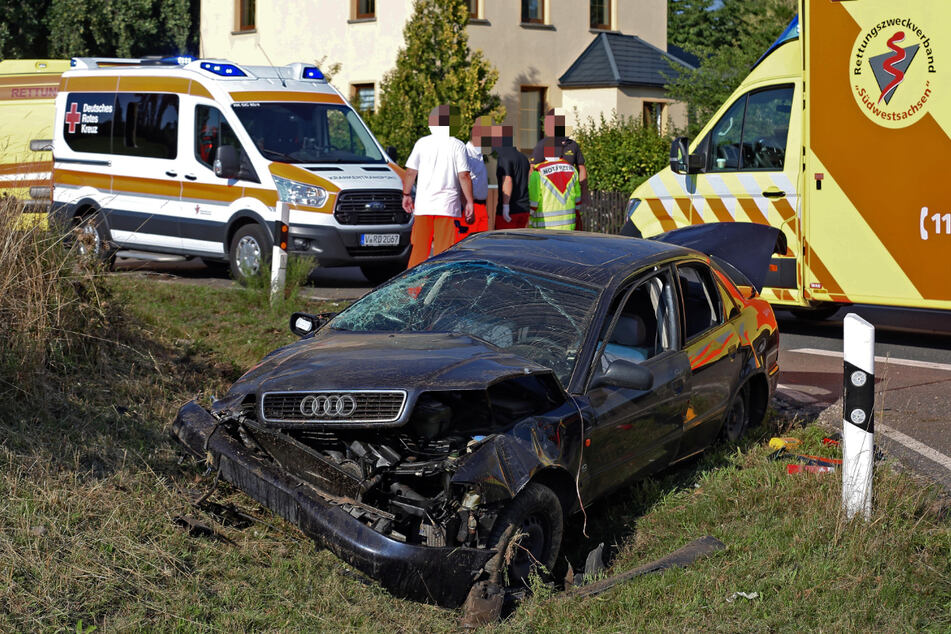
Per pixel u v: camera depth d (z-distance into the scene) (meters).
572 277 5.62
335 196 12.47
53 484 4.86
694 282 6.35
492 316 5.50
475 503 4.31
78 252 7.00
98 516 4.70
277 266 10.77
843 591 4.55
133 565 4.38
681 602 4.47
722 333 6.34
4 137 14.37
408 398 4.37
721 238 7.64
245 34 29.69
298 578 4.55
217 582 4.45
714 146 11.09
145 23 32.41
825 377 9.07
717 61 21.14
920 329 11.53
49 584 4.09
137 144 13.71
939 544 4.99
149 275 13.99
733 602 4.47
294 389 4.55
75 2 31.72
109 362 6.80
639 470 5.50
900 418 7.57
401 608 4.45
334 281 14.12
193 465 5.54
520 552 4.55
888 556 4.83
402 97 23.53
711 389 6.07
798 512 5.46
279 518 5.18
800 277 10.37
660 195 11.62
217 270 15.07
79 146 14.32
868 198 9.78
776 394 8.40
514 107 27.61
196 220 13.16
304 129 13.31
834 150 9.95
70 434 5.50
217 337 9.19
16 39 32.19
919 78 9.37
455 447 4.57
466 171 10.45
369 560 4.23
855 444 5.24
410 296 5.83
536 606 4.34
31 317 6.11
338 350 5.02
